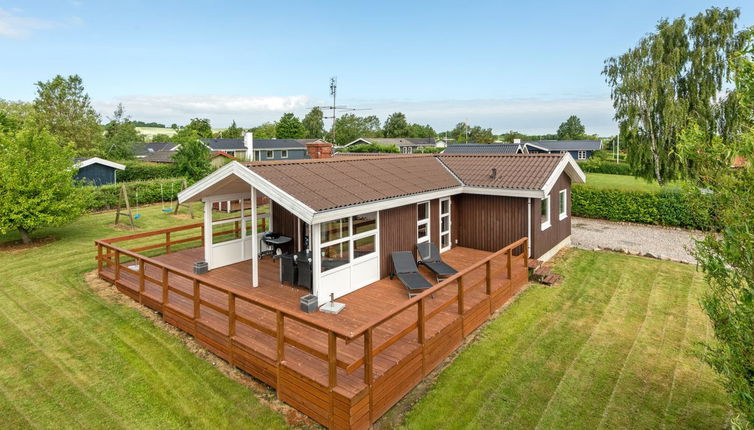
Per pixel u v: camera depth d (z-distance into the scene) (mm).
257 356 6285
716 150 3879
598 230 17891
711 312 3930
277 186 8188
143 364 6848
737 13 26062
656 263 12672
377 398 5484
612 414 5672
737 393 3633
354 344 6562
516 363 6988
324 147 15555
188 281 9859
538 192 11195
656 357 7176
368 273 9523
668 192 18266
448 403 5926
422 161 13992
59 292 9891
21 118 43688
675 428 5387
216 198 10547
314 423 5484
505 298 9602
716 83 26406
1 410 5707
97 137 47969
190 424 5461
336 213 7957
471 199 12883
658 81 26781
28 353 7164
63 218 13953
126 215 19094
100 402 5887
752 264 3459
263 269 10656
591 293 10203
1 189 13156
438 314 7715
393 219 10203
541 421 5531
